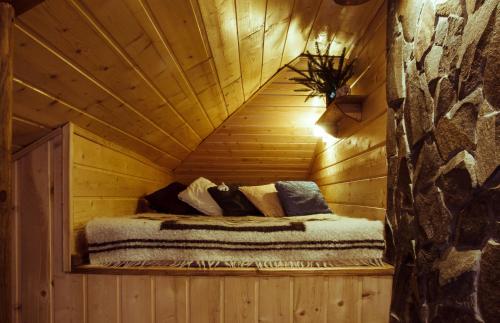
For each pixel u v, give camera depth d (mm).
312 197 2574
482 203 968
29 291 1647
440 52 1207
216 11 1489
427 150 1298
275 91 3199
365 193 2127
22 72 1171
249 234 1669
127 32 1286
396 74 1599
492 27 916
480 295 967
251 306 1602
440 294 1180
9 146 915
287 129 3430
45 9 984
